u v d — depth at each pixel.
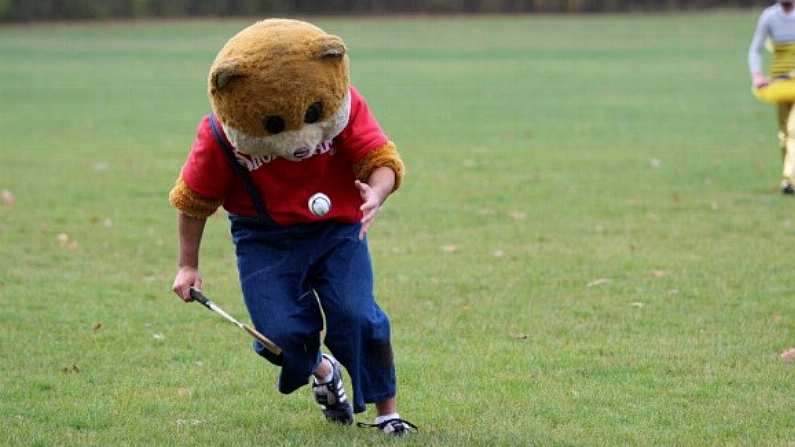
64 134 60.22
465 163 48.19
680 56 111.62
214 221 36.59
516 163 48.06
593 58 111.50
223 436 17.11
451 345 22.31
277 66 15.32
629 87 84.56
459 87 86.38
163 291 27.20
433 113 69.31
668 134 57.31
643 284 27.08
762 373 20.14
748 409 18.17
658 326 23.45
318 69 15.49
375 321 16.56
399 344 22.41
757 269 28.38
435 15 182.38
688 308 24.84
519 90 83.75
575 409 18.36
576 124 62.53
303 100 15.42
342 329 16.44
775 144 52.69
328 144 16.34
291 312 16.48
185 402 18.97
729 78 89.50
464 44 132.00
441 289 26.91
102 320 24.45
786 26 39.50
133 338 23.03
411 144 54.97
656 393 19.14
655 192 40.28
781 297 25.66
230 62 15.26
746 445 16.47
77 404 18.81
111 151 53.41
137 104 76.50
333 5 183.38
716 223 34.50
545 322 23.88
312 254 16.64
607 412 18.17
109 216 37.09
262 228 16.77
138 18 179.25
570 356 21.38
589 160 48.66
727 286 26.73
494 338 22.78
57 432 17.41
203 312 25.20
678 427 17.41
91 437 17.16
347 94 16.05
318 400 17.77
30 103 77.31
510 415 18.09
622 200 38.81
